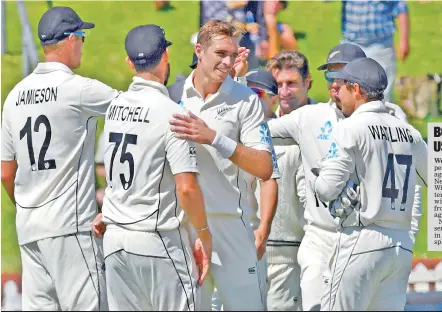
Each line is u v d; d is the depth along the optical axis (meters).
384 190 19.20
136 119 18.11
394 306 19.84
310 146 21.66
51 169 20.03
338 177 19.02
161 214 18.11
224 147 18.31
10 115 20.56
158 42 18.52
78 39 20.62
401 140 19.61
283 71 22.59
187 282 18.36
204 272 18.30
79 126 20.02
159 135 17.91
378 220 19.25
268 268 22.88
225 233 19.44
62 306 20.39
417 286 28.47
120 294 18.62
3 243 28.05
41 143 20.00
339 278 19.45
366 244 19.17
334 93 20.88
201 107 19.28
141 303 18.64
